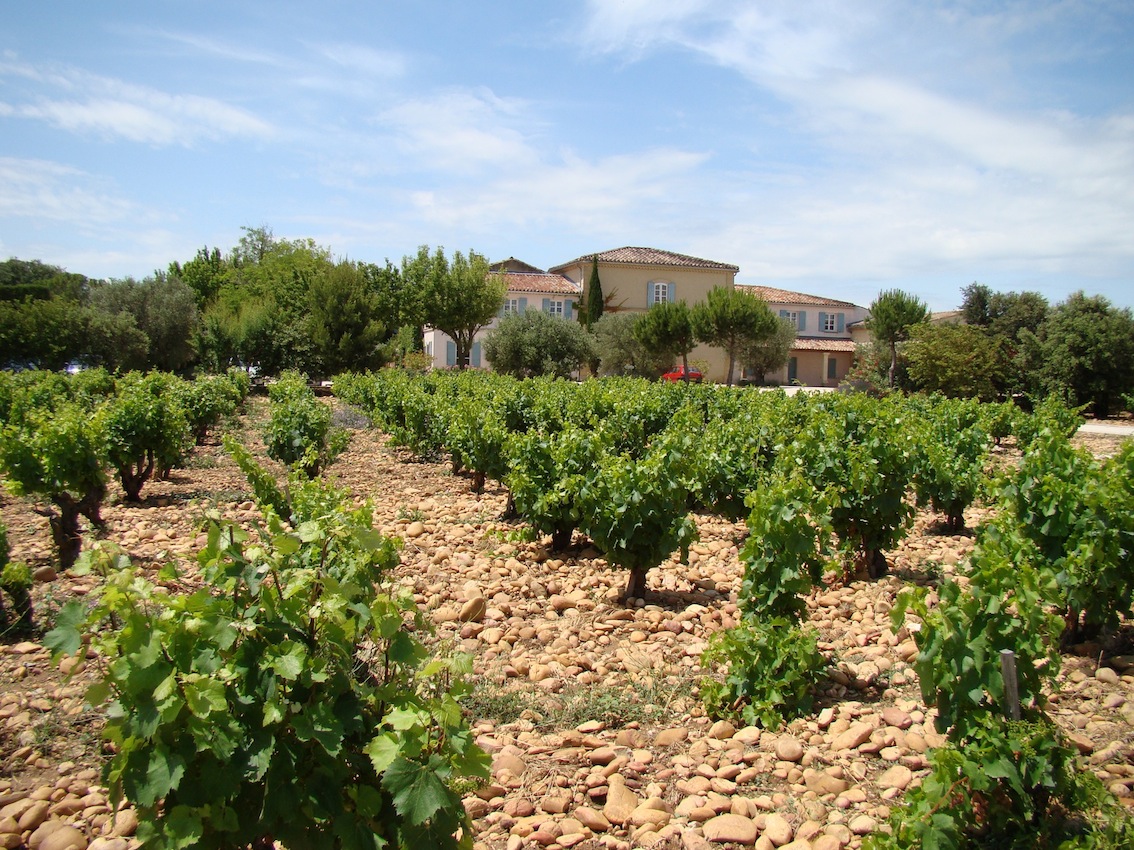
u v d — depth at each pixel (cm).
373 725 244
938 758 297
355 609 234
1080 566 501
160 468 1055
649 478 632
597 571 742
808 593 525
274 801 219
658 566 712
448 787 239
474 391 1748
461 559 756
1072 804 296
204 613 219
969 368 2628
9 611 534
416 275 4062
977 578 333
